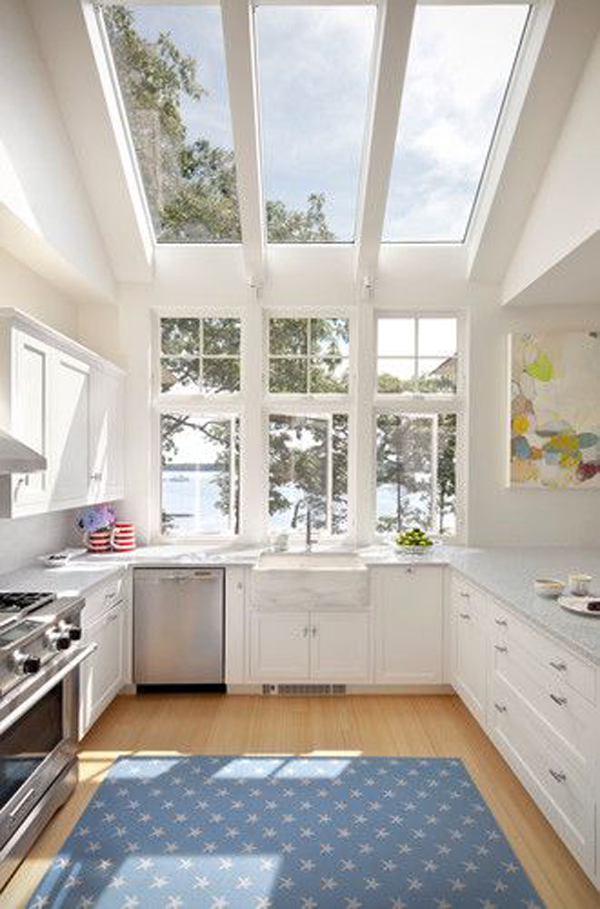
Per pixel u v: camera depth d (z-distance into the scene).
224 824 2.35
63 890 1.99
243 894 1.98
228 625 3.57
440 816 2.41
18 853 2.04
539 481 4.03
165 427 4.21
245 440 4.11
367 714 3.36
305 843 2.24
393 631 3.58
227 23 2.85
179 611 3.55
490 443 4.11
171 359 4.22
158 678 3.56
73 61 3.04
